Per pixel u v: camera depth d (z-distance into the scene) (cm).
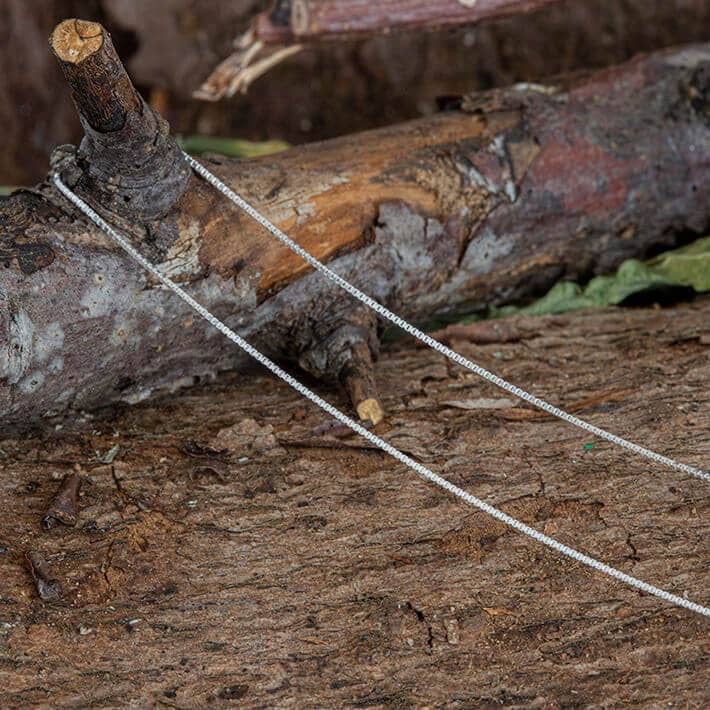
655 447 72
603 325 75
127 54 87
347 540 71
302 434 73
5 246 71
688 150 77
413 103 88
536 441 72
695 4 86
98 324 72
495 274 76
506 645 69
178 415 73
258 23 79
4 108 87
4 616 69
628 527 70
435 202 75
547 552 70
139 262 71
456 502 71
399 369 74
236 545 71
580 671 69
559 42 87
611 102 77
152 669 69
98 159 71
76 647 69
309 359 74
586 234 77
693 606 69
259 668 69
